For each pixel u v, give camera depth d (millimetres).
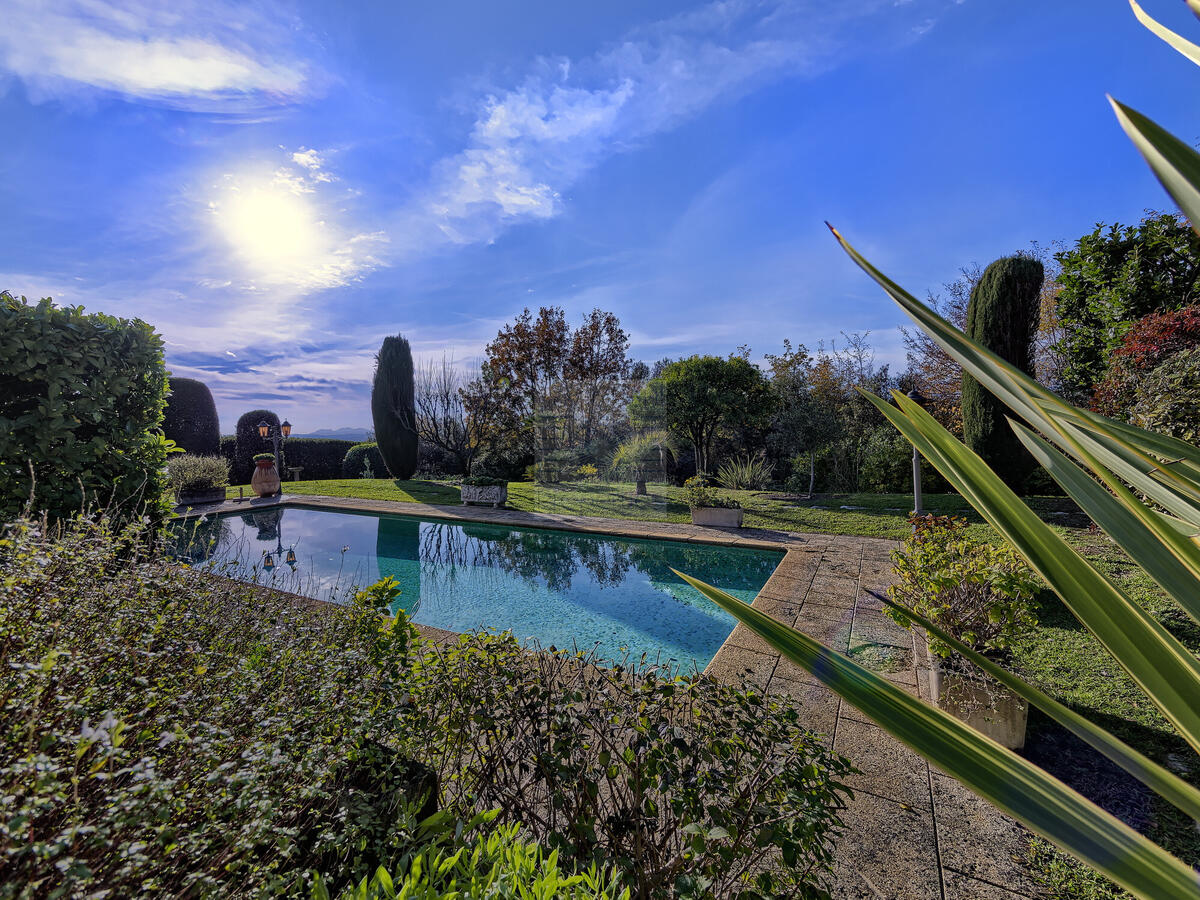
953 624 2850
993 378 625
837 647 4000
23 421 3256
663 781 1378
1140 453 591
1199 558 502
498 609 5672
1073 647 3531
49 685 1104
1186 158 480
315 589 5242
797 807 1302
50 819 906
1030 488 9109
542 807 1741
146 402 4035
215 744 1054
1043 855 1932
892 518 8484
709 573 6777
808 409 11578
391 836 1199
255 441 16797
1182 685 490
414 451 16531
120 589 1667
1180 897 441
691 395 13047
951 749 525
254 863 1008
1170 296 8031
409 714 1717
